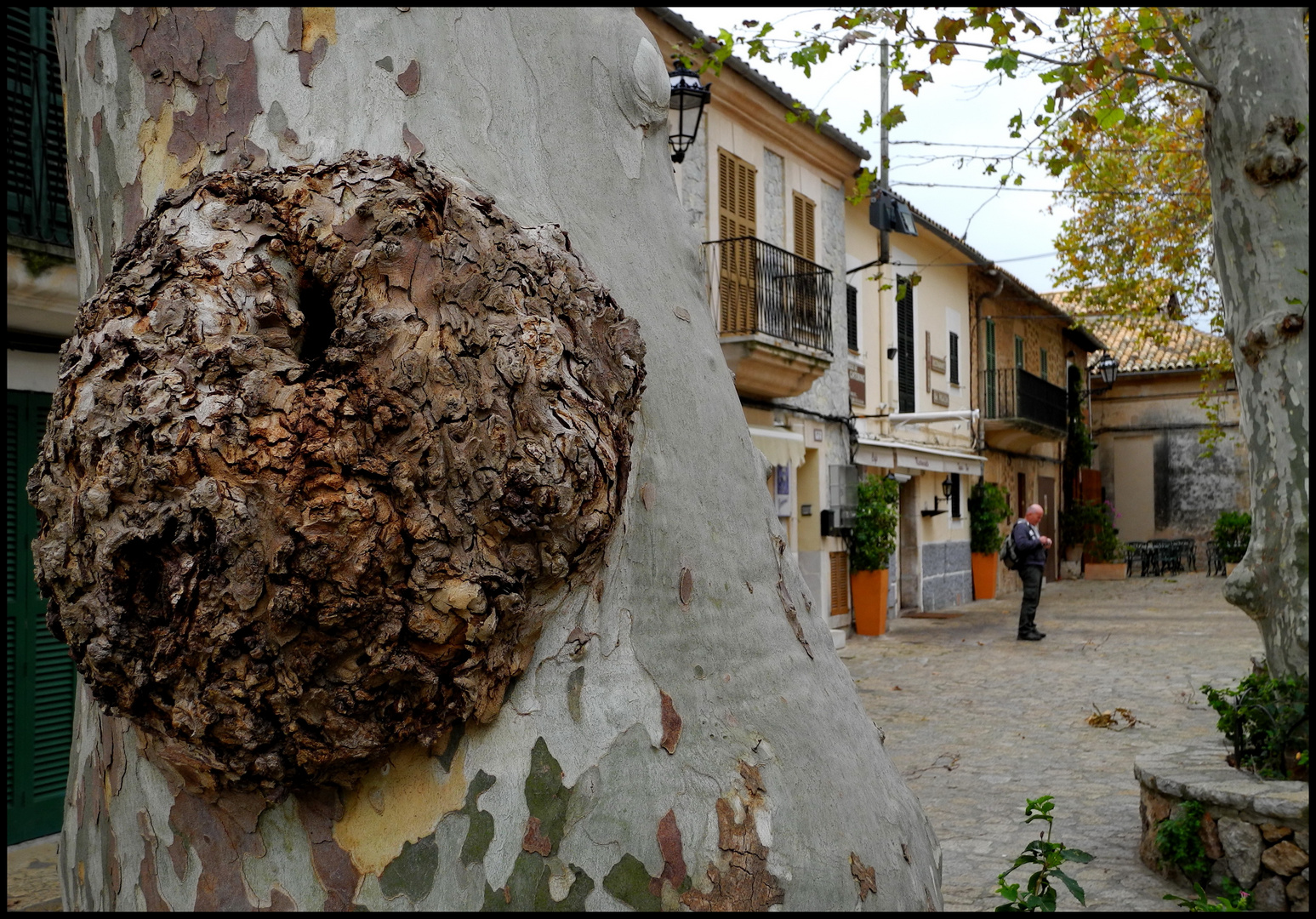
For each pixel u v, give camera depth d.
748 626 1.72
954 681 10.61
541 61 1.79
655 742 1.47
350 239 1.34
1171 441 29.41
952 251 19.17
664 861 1.41
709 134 10.98
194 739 1.26
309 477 1.21
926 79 5.64
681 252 2.02
